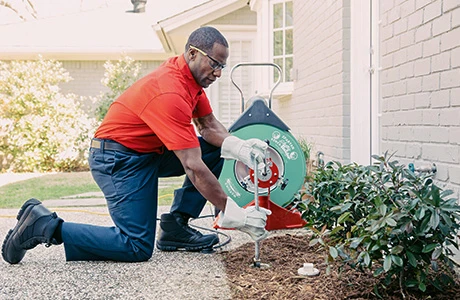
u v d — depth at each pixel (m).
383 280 2.02
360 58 4.26
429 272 2.10
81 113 9.88
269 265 2.44
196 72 2.52
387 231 1.79
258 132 3.23
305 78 5.90
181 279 2.28
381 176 2.13
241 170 3.24
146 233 2.61
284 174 3.27
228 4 8.55
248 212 2.40
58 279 2.29
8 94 9.49
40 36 11.27
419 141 2.79
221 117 9.36
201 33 2.49
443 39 2.51
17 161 9.25
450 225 1.75
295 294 2.01
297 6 6.35
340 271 2.10
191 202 2.86
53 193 6.15
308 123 5.78
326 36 4.89
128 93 2.62
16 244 2.51
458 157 2.39
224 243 2.98
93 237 2.53
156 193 2.72
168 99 2.43
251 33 9.14
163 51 10.55
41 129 9.21
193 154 2.43
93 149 2.70
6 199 5.64
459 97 2.37
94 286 2.19
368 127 4.24
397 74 3.06
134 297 2.04
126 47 10.58
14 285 2.21
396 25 3.07
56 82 9.87
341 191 2.31
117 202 2.60
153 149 2.69
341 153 4.38
